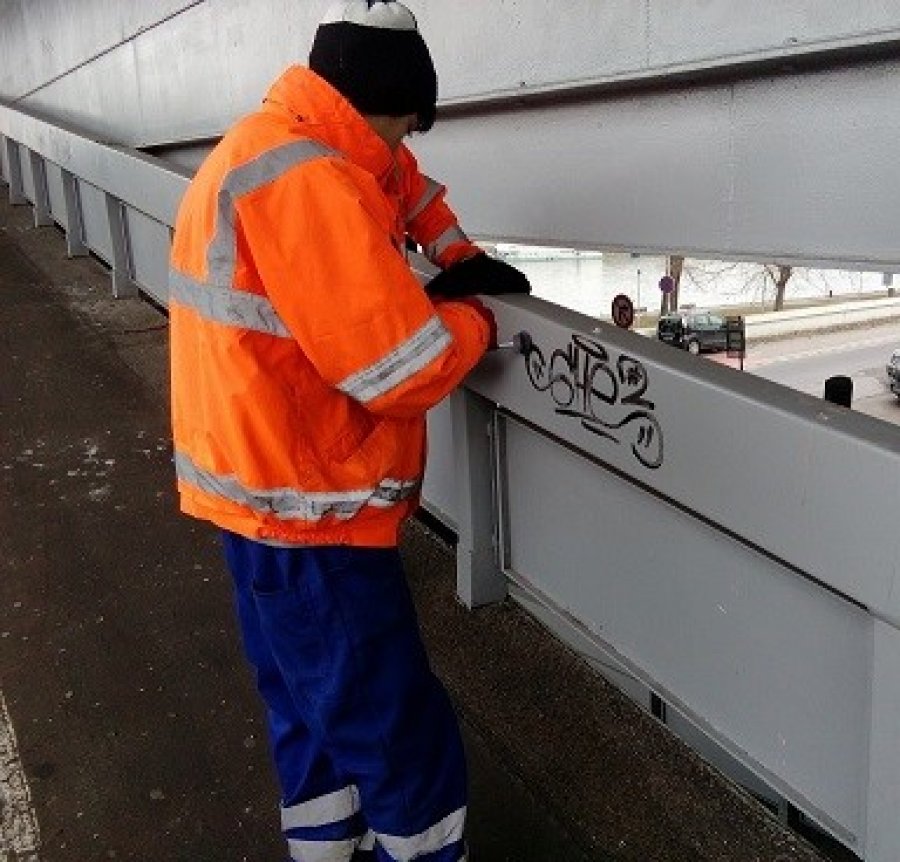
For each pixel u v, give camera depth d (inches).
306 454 61.9
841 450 57.0
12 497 150.8
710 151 97.9
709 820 80.2
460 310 67.4
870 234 84.6
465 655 102.6
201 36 209.2
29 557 133.1
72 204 300.4
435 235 86.7
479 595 108.8
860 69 82.3
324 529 63.3
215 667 107.7
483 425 101.3
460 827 70.6
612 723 91.6
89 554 132.9
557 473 93.5
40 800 90.0
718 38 88.8
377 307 57.2
